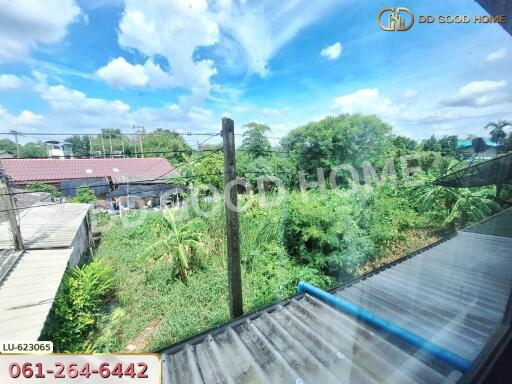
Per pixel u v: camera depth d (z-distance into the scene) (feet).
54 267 17.90
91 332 16.10
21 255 19.27
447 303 5.80
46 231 23.79
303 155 21.49
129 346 15.25
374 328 5.98
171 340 15.29
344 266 13.58
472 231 7.35
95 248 31.53
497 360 3.92
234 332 9.00
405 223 12.97
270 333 8.75
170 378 7.22
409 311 6.06
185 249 23.07
